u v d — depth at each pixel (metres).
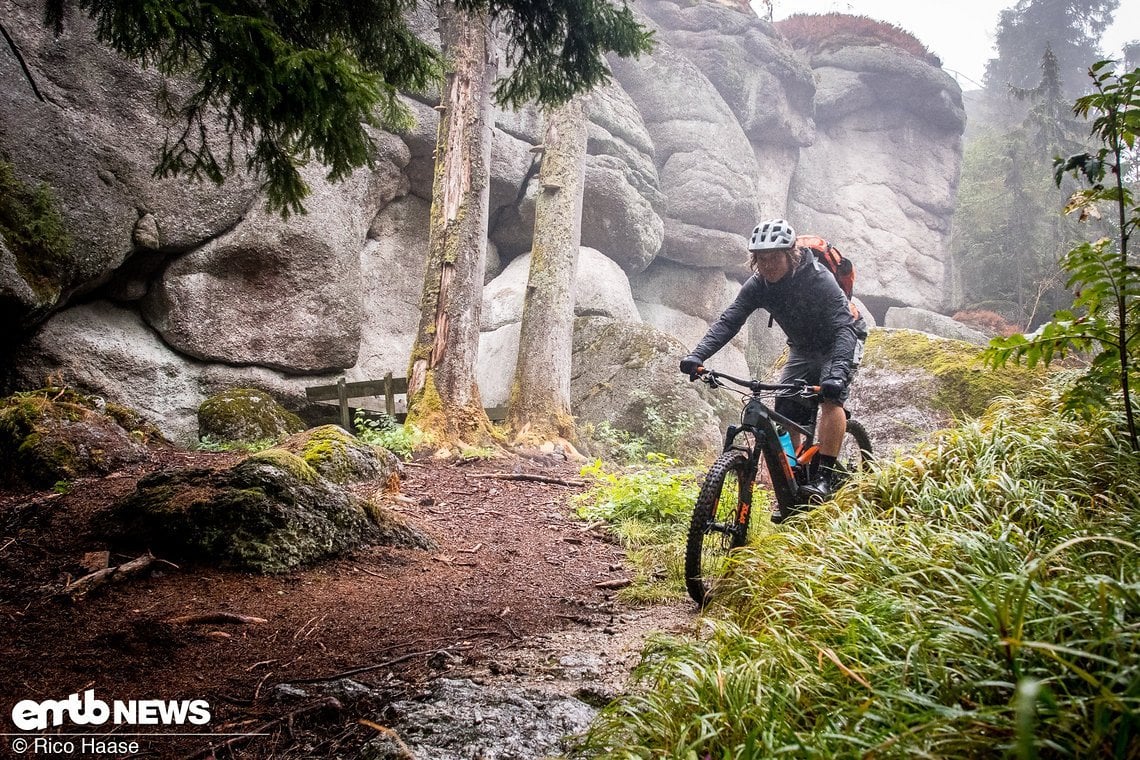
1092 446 3.76
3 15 8.91
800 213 25.88
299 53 3.63
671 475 6.87
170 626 3.54
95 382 9.45
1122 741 1.45
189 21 3.61
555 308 11.34
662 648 2.73
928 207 28.38
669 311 20.03
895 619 2.38
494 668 3.15
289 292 11.45
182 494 4.54
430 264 9.97
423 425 9.31
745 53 23.56
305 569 4.48
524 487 7.84
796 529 3.76
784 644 2.31
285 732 2.59
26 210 8.57
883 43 27.80
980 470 3.77
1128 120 3.19
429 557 5.05
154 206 10.06
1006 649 1.82
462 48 10.02
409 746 2.36
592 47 5.53
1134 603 1.95
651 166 18.88
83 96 9.46
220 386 10.78
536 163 15.78
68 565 4.14
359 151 4.42
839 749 1.74
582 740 2.35
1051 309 26.12
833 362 4.33
